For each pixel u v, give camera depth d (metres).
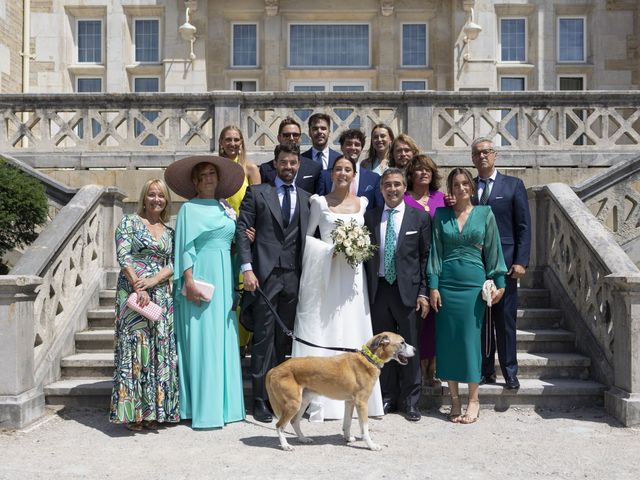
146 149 10.12
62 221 7.15
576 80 16.11
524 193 6.51
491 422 5.90
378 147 7.34
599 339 6.66
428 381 6.51
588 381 6.56
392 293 6.05
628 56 15.83
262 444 5.27
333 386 5.12
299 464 4.77
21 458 4.91
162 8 15.90
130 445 5.25
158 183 5.91
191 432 5.61
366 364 5.12
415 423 5.89
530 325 7.55
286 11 15.94
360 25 16.20
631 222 8.59
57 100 10.14
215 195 6.41
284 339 6.12
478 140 6.65
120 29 15.87
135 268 5.67
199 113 13.32
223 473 4.58
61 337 6.83
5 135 10.18
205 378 5.74
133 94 10.04
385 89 15.92
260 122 10.06
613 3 15.84
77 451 5.09
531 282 8.20
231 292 6.02
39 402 6.01
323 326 5.98
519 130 10.09
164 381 5.62
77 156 10.09
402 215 6.12
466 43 15.55
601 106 10.05
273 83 15.91
